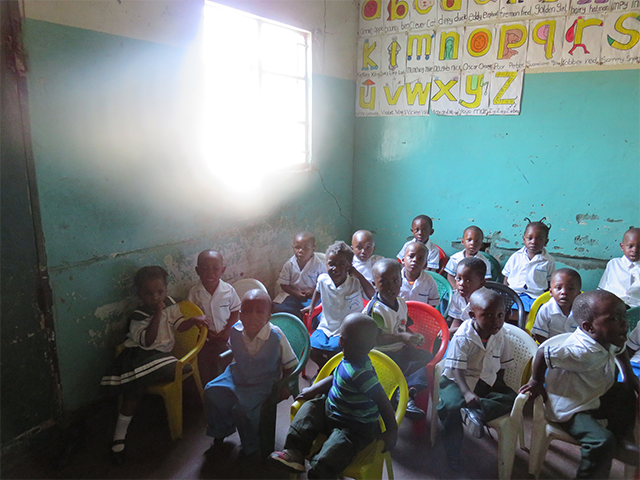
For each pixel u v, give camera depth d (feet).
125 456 7.06
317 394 6.16
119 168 7.88
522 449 7.15
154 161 8.46
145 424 7.95
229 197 10.27
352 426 5.55
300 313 10.18
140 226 8.39
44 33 6.56
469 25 12.37
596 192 11.76
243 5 9.87
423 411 7.37
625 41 10.69
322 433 5.97
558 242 12.50
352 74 14.28
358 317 5.56
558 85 11.62
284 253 12.44
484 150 12.92
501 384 6.84
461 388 6.48
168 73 8.48
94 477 6.68
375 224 15.19
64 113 6.95
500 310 6.51
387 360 6.43
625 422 6.06
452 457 6.63
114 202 7.87
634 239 10.16
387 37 13.60
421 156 13.88
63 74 6.86
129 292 8.33
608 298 5.84
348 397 5.60
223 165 10.31
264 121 11.32
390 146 14.32
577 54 11.26
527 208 12.70
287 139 12.33
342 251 8.29
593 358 5.99
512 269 11.10
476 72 12.53
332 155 13.92
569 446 7.25
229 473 6.74
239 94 10.54
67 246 7.26
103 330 7.99
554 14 11.29
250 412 6.63
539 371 6.22
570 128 11.72
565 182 12.07
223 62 10.06
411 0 13.00
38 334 7.03
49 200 6.92
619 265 10.63
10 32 6.18
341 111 14.01
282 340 6.97
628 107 10.98
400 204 14.57
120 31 7.56
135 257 8.36
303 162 12.82
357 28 14.06
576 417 5.99
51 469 6.83
